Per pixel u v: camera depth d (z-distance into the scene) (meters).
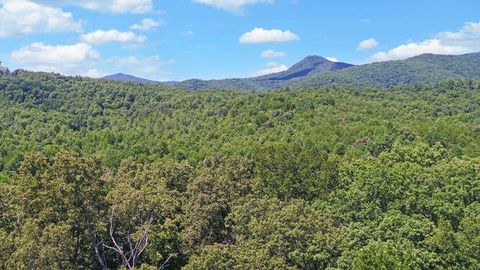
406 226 47.88
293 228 44.75
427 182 58.53
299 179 61.28
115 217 46.38
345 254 42.91
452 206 53.62
